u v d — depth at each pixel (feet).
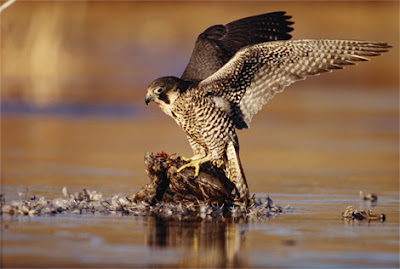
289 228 30.27
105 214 33.14
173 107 36.65
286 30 42.11
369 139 73.46
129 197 36.01
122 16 146.51
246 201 36.17
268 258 24.72
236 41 41.73
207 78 36.47
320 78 120.06
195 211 34.88
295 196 40.81
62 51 118.83
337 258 24.82
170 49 131.44
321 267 23.71
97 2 151.84
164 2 155.74
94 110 91.35
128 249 25.57
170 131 77.00
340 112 94.89
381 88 115.85
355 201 39.14
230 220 32.35
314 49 35.81
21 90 98.22
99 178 47.24
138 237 27.68
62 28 126.62
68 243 26.27
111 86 107.14
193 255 24.95
